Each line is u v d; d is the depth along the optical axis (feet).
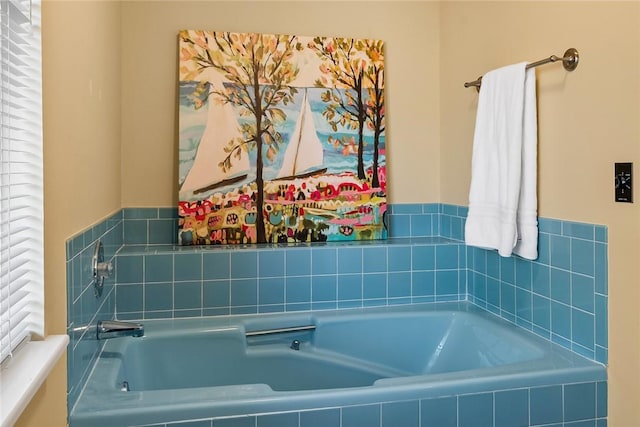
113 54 7.37
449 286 8.67
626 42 5.30
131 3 8.43
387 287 8.38
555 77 6.37
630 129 5.26
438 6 9.66
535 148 6.57
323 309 8.10
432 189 9.71
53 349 3.77
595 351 5.79
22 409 2.96
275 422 4.76
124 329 6.07
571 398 5.50
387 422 4.99
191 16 8.60
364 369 7.73
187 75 8.39
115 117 7.58
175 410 4.62
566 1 6.16
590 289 5.85
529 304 6.98
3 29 3.43
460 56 8.85
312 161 8.86
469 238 7.28
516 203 6.56
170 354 6.93
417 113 9.61
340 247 8.16
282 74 8.76
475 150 7.31
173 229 8.61
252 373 7.32
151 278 7.50
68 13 4.61
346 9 9.22
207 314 7.67
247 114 8.59
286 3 8.95
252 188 8.59
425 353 7.94
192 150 8.39
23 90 3.81
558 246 6.38
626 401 5.37
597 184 5.72
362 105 9.11
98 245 5.93
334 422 4.87
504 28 7.47
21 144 3.83
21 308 3.69
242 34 8.62
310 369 7.58
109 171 6.90
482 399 5.24
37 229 3.90
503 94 6.84
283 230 8.71
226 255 7.72
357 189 9.05
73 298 4.61
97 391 4.98
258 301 7.84
